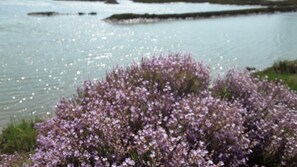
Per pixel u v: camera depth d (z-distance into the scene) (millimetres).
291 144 6398
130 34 60438
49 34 54531
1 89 25547
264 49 49156
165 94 6645
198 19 85938
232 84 8148
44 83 27812
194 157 4742
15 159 6160
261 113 7102
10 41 46375
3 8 83312
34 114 20250
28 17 72812
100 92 6820
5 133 10492
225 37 58906
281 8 108125
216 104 6277
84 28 64375
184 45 50375
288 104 8570
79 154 4766
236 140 5676
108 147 4949
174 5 120312
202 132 5535
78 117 6004
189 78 7590
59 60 37219
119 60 39094
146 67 7836
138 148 4770
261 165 6457
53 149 5168
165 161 4719
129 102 5973
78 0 117688
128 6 110688
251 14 98438
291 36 61594
